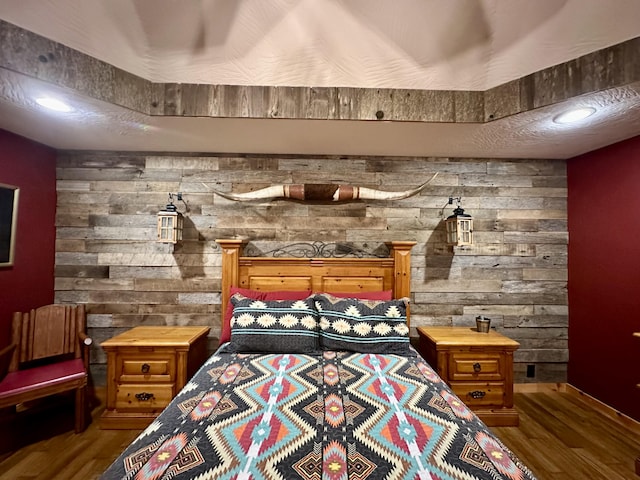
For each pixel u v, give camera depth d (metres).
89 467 1.70
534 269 2.62
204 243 2.56
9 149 2.15
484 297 2.62
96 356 2.49
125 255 2.52
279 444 1.04
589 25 1.45
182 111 1.80
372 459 0.97
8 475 1.64
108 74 1.65
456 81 1.81
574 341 2.57
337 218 2.61
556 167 2.63
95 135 2.17
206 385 1.47
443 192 2.63
